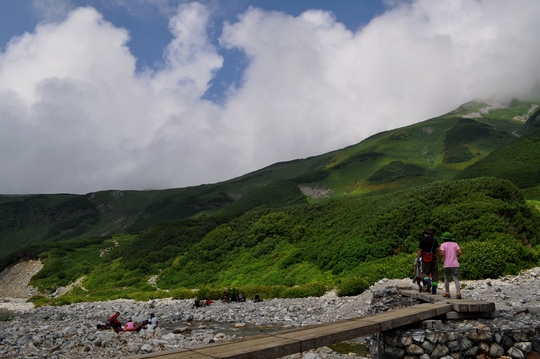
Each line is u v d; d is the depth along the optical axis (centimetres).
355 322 943
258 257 5069
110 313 3052
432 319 1085
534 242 2795
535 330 983
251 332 1852
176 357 644
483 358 980
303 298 2900
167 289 5184
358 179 16738
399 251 3256
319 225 5059
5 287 8531
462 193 3578
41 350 1374
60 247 9594
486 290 1900
